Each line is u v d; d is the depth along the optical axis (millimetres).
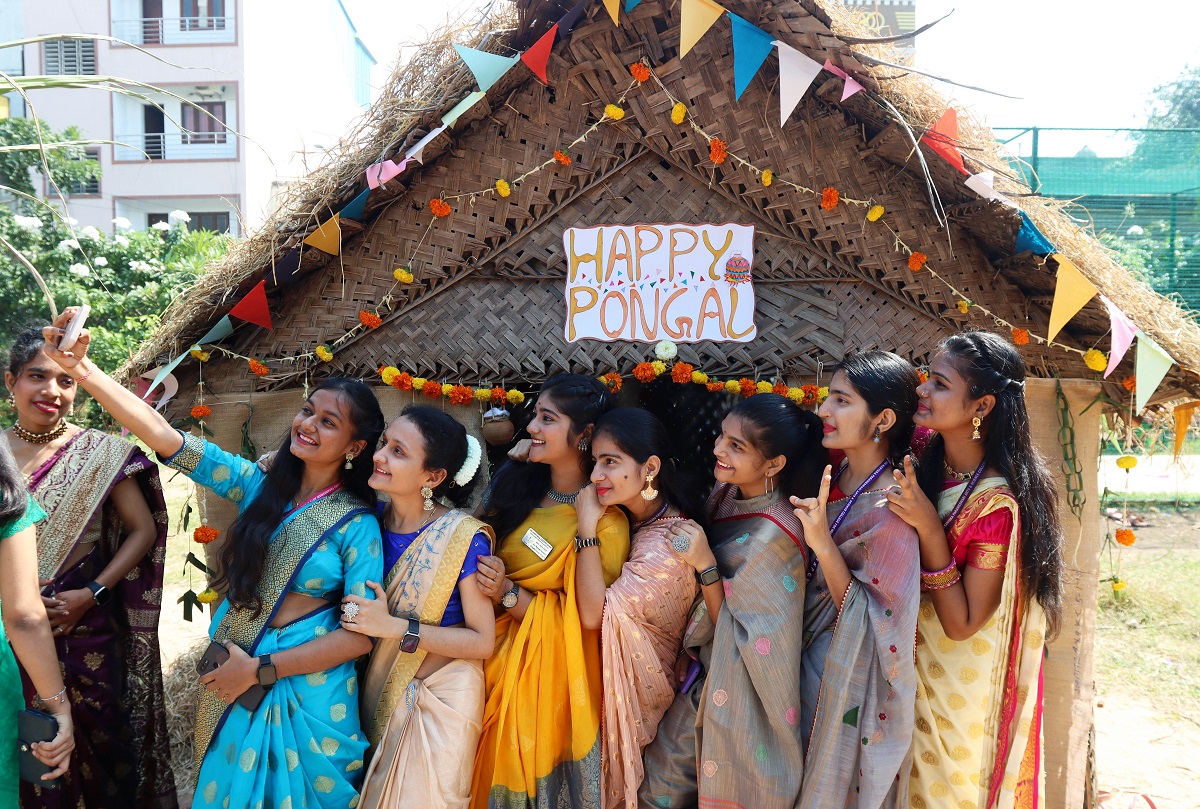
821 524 2309
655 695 2518
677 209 2963
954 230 2900
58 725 2230
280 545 2457
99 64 14648
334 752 2346
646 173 2965
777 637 2363
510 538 2691
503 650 2568
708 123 2867
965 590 2365
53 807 2551
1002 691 2367
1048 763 2992
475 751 2455
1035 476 2334
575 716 2441
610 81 2869
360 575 2434
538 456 2627
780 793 2346
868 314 2947
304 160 2945
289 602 2463
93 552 2793
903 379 2414
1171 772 3703
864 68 2545
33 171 9953
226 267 2957
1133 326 2592
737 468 2514
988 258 2941
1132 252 8461
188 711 3826
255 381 3117
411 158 2727
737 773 2383
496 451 3518
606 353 2969
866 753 2279
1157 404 2994
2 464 2135
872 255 2906
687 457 3625
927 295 2930
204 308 2889
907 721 2260
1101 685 4668
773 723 2357
